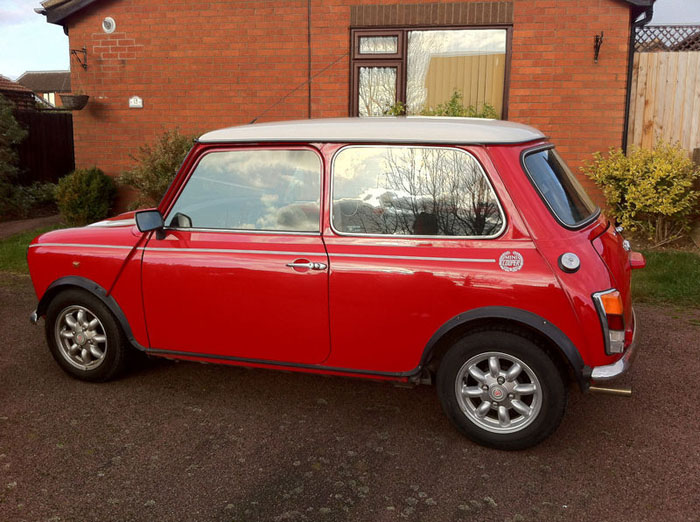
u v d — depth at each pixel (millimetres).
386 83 10008
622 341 3324
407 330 3586
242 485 3256
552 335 3289
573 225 3490
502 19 9422
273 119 10273
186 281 3996
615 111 9398
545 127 9586
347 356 3750
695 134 9703
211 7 10125
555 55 9391
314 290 3707
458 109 9414
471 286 3434
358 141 3691
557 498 3129
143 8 10320
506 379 3480
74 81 10711
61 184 10617
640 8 9133
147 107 10578
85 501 3115
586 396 4352
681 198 8648
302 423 3955
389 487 3232
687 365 4898
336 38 9891
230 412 4109
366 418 4023
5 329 5844
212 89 10344
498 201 3451
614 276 3410
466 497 3139
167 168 9695
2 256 8703
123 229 4324
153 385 4539
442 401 3633
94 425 3920
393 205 3627
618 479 3295
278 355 3896
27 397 4328
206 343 4059
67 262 4352
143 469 3408
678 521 2943
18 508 3059
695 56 9516
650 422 3957
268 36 10055
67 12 10344
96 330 4488
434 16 9586
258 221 3896
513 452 3578
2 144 12969
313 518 2979
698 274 7191
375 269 3590
